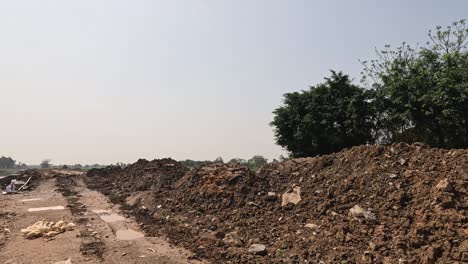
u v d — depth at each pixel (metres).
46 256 6.89
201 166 13.23
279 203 9.14
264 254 6.55
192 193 11.33
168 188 13.67
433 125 15.91
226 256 6.64
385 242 5.89
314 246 6.37
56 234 8.56
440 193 6.28
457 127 15.08
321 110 20.45
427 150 8.09
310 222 7.48
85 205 12.88
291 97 21.81
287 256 6.26
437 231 5.68
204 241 7.58
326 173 9.27
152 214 10.91
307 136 20.80
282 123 21.62
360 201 7.39
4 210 11.92
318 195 8.42
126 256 6.84
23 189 18.48
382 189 7.36
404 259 5.36
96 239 8.09
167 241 7.88
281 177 10.66
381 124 19.41
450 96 14.70
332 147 20.31
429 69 16.58
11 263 6.56
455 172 6.74
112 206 12.66
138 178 17.11
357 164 8.79
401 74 17.75
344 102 19.80
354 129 19.23
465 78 14.73
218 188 10.73
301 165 10.80
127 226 9.40
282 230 7.53
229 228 8.26
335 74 20.73
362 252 5.84
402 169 7.76
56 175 22.61
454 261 5.06
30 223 9.91
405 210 6.51
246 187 10.26
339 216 7.17
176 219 9.78
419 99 15.61
